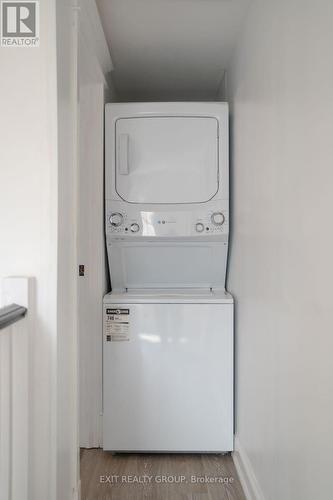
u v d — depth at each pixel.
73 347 1.59
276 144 1.43
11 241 1.34
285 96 1.33
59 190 1.36
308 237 1.12
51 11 1.32
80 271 2.25
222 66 2.56
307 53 1.13
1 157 1.33
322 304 1.02
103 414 2.18
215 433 2.16
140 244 2.30
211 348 2.17
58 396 1.36
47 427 1.33
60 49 1.37
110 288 2.51
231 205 2.39
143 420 2.16
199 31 2.12
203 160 2.28
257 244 1.73
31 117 1.33
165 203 2.27
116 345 2.16
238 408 2.14
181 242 2.30
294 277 1.24
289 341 1.29
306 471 1.13
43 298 1.33
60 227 1.38
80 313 2.25
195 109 2.28
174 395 2.16
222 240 2.30
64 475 1.46
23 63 1.33
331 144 0.97
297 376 1.21
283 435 1.35
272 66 1.49
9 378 1.18
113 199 2.26
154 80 2.78
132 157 2.27
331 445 0.97
